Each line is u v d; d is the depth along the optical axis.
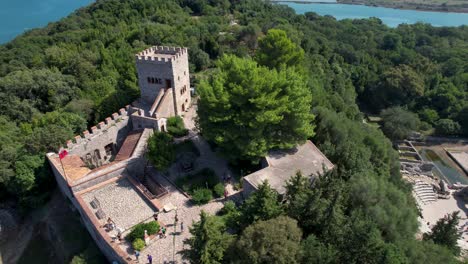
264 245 26.08
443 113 94.75
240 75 41.62
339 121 50.97
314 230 30.56
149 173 45.69
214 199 41.38
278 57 59.25
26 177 45.38
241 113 41.12
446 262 32.09
